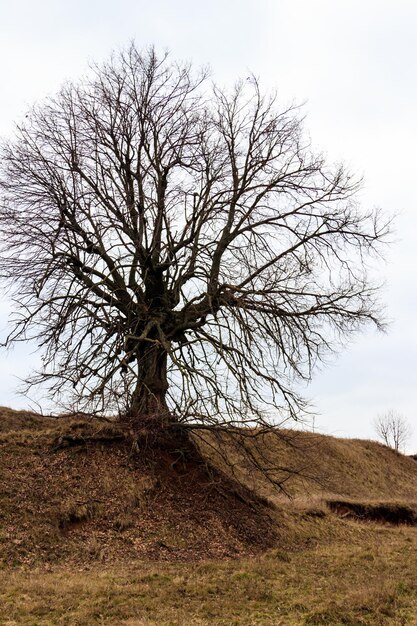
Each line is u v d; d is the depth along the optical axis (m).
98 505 17.45
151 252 20.47
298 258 20.55
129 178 21.38
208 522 18.25
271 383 18.86
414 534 24.19
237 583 14.35
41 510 16.66
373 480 39.69
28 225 19.39
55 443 19.67
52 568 14.65
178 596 12.98
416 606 12.74
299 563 16.88
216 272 20.48
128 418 20.30
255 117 22.00
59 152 20.62
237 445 20.17
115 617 11.47
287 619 11.82
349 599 13.12
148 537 16.88
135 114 21.31
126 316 20.53
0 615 11.31
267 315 19.47
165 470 19.67
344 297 20.36
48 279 19.00
